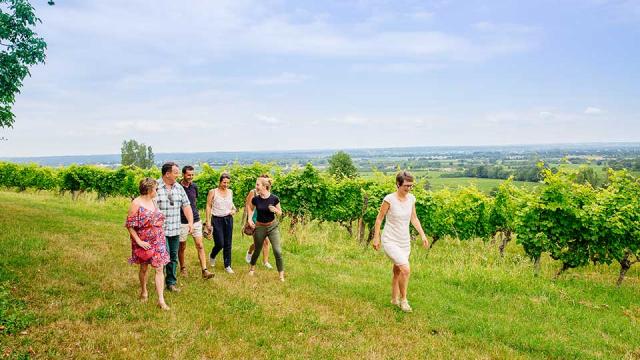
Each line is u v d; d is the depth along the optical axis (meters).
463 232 15.12
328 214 17.14
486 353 5.81
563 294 8.97
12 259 8.21
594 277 11.48
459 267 10.45
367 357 5.36
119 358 4.86
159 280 6.55
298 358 5.25
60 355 4.81
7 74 13.52
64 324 5.59
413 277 9.73
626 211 10.54
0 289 6.43
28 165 33.72
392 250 7.09
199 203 21.39
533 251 11.34
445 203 15.28
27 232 11.09
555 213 10.94
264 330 5.99
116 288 7.23
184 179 8.22
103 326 5.66
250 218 8.57
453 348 5.85
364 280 8.96
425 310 7.32
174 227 7.36
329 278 8.93
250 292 7.56
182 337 5.53
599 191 11.66
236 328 5.96
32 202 19.67
